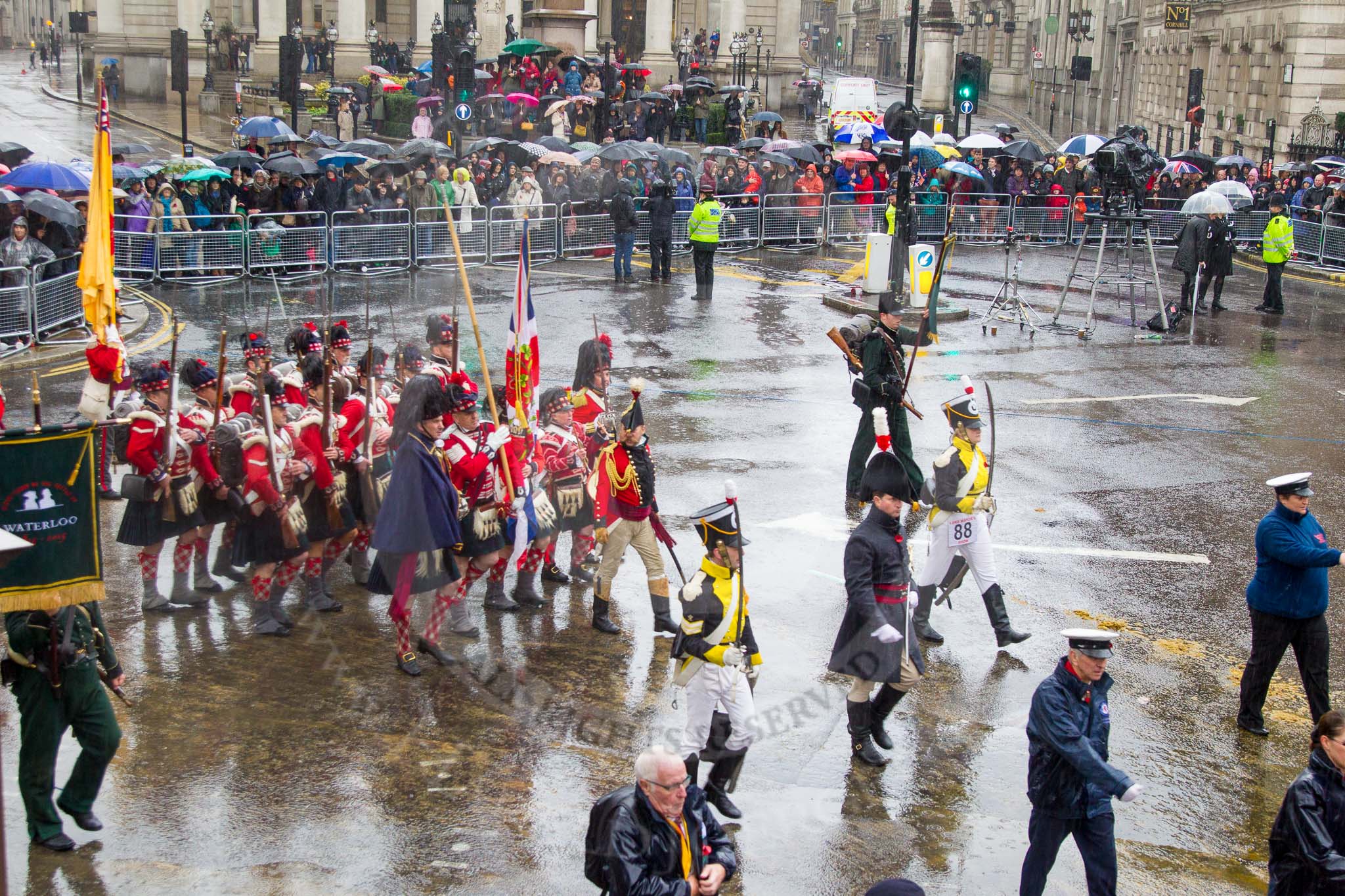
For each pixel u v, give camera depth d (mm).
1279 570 8711
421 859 6695
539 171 28828
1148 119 63812
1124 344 21453
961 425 9664
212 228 24594
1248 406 17609
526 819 7105
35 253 19547
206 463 9125
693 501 12992
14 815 7176
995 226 31672
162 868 6523
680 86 47688
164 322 20766
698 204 23625
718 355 19688
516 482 9047
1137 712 9188
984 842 7367
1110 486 14078
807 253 30000
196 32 59094
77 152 41562
